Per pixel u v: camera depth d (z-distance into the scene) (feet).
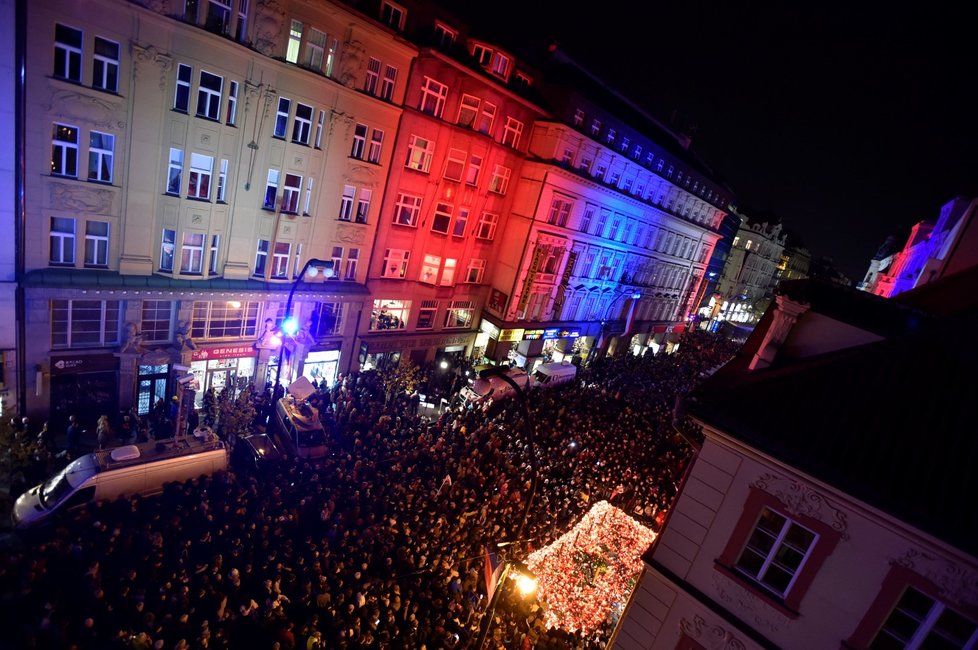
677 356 187.11
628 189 139.95
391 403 85.56
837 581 29.48
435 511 57.11
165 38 59.72
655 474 84.07
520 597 50.21
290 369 85.81
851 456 29.04
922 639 27.25
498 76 100.73
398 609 44.11
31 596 36.19
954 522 25.43
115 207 62.34
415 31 86.58
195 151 66.08
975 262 53.88
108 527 44.86
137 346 66.69
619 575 57.00
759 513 32.32
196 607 39.47
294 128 74.95
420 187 95.35
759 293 305.94
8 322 58.08
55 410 63.16
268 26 66.95
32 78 53.06
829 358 34.12
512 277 116.67
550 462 76.02
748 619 32.50
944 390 30.32
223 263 73.72
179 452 53.78
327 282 87.10
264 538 47.26
